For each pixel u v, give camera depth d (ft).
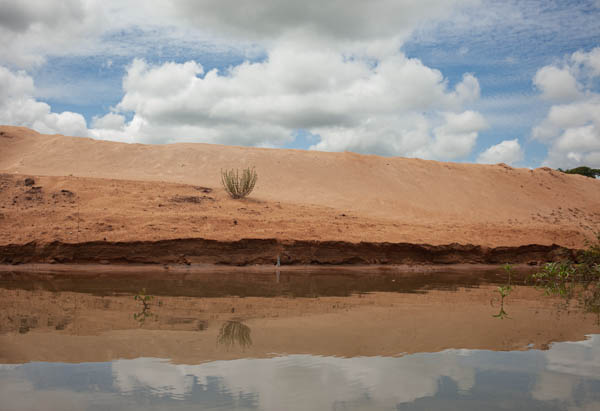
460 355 17.34
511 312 27.89
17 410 11.26
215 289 36.83
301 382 13.85
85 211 66.08
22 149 134.21
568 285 46.24
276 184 118.11
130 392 12.73
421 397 12.69
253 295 33.83
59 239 53.93
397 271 60.80
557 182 161.89
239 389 13.12
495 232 84.79
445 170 148.36
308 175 127.24
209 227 65.00
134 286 37.47
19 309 25.43
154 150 134.10
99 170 114.32
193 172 120.37
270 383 13.71
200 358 16.42
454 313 27.14
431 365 15.92
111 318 23.39
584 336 21.04
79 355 16.49
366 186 124.77
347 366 15.64
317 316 25.45
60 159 121.19
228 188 92.99
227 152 138.00
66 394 12.50
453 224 91.71
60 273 46.83
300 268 59.82
